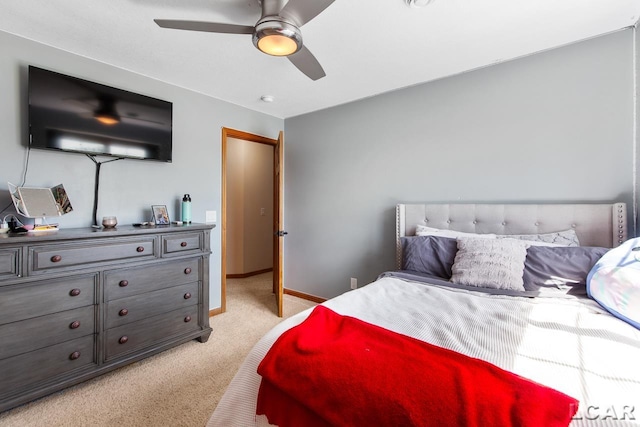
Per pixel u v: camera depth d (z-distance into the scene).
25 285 1.60
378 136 3.01
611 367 0.89
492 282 1.79
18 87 1.95
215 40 2.00
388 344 1.05
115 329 1.96
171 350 2.33
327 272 3.46
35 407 1.66
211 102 3.06
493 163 2.36
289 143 3.84
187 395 1.78
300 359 0.97
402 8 1.65
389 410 0.77
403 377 0.85
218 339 2.54
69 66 2.15
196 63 2.34
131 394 1.79
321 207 3.50
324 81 2.68
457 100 2.52
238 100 3.19
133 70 2.46
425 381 0.82
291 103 3.28
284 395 0.94
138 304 2.08
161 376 1.98
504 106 2.30
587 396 0.77
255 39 1.52
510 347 1.04
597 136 1.96
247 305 3.43
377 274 3.05
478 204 2.38
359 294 1.68
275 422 0.94
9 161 1.92
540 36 1.95
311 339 1.09
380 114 3.00
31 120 1.91
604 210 1.88
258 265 5.07
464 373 0.85
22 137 1.97
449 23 1.80
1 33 1.89
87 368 1.82
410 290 1.77
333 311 1.36
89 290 1.84
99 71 2.29
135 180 2.53
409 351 1.00
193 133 2.92
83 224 2.24
